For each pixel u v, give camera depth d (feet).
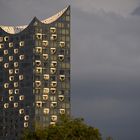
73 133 572.92
